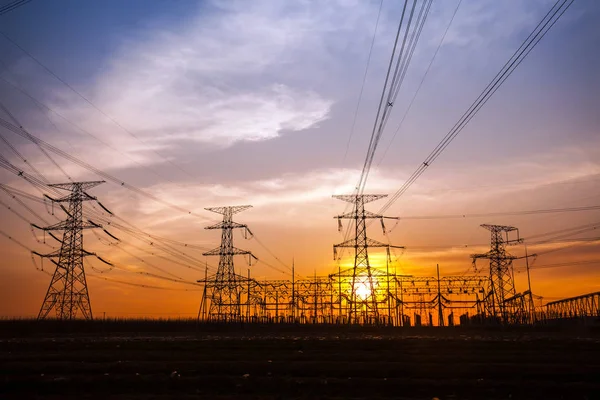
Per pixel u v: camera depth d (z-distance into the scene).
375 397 25.08
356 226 84.38
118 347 40.97
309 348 40.19
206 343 42.03
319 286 96.19
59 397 24.92
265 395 25.42
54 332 72.06
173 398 24.53
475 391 26.27
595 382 28.52
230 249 94.25
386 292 87.00
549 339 45.75
